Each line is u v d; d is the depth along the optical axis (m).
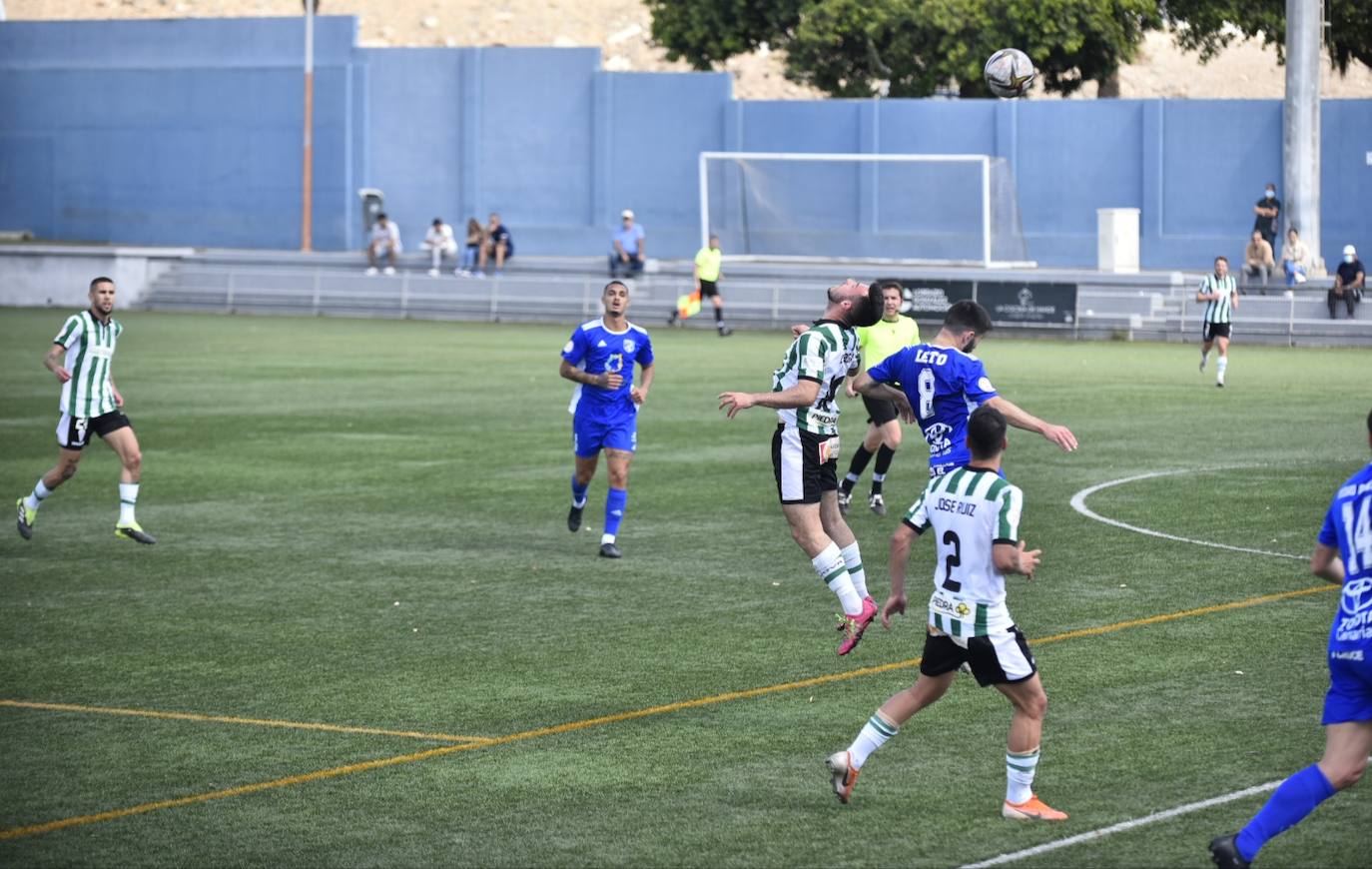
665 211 121.69
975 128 113.38
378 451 45.62
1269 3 116.38
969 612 16.47
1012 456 44.12
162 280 116.25
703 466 42.56
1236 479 39.84
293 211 128.25
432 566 30.52
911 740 19.69
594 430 31.64
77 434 31.86
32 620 26.30
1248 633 24.77
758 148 118.75
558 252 124.31
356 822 17.06
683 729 20.27
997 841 16.30
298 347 82.56
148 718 20.88
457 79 124.81
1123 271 102.81
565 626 25.83
